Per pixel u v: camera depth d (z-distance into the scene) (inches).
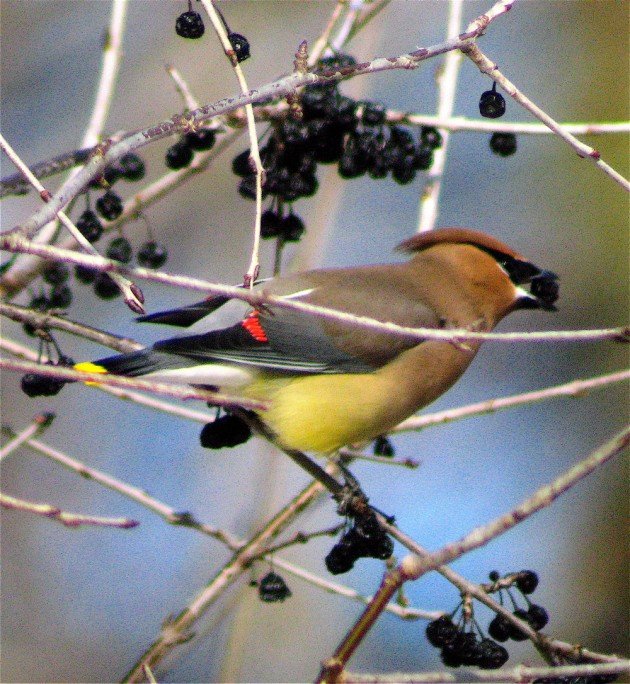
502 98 298.5
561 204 581.6
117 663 482.0
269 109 347.9
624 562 523.5
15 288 360.5
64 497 521.3
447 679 246.4
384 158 354.3
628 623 509.4
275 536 336.2
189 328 339.0
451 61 374.6
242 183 350.9
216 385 333.1
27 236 235.3
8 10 569.0
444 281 373.4
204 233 548.4
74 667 480.1
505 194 585.9
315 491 339.6
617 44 598.9
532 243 575.2
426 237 385.1
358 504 324.2
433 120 357.1
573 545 529.0
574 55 603.2
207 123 346.9
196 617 329.4
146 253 371.2
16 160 253.9
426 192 395.5
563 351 561.9
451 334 241.6
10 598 494.3
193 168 376.5
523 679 245.3
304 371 340.5
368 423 350.0
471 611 288.7
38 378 312.5
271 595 329.4
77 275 367.9
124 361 316.5
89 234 354.0
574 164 585.3
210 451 525.0
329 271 366.0
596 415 554.3
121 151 254.8
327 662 246.7
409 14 584.4
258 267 270.1
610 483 541.0
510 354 564.4
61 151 554.9
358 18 385.1
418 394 358.3
